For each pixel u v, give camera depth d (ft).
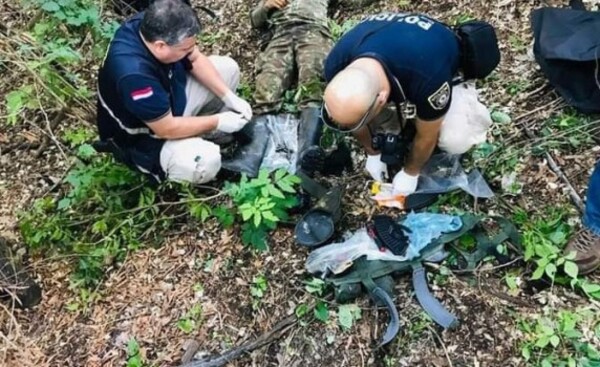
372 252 9.20
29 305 9.86
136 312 9.55
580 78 10.37
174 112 10.19
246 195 9.59
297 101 11.25
